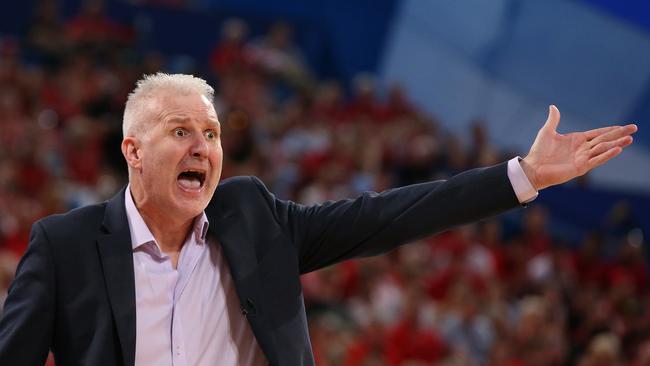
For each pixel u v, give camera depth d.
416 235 8.77
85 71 36.31
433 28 46.81
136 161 8.55
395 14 47.19
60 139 30.95
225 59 40.19
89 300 8.19
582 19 44.66
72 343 8.15
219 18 43.12
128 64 38.78
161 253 8.47
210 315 8.48
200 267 8.62
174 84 8.56
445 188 8.69
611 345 27.12
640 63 43.78
